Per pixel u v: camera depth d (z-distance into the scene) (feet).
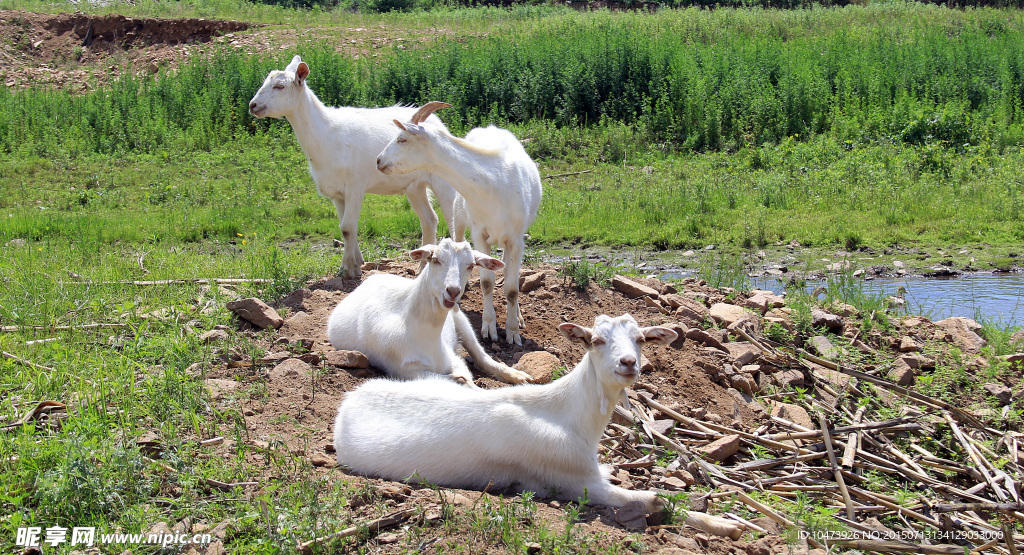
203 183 49.19
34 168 52.21
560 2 112.57
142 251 31.68
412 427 14.51
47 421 15.57
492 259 18.08
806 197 45.01
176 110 63.21
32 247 32.19
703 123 56.13
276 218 42.86
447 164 20.24
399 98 63.16
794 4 105.50
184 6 96.78
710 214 43.04
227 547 11.99
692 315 23.59
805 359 22.44
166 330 20.31
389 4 105.81
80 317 21.88
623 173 51.19
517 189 20.86
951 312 29.55
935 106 57.52
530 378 18.92
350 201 25.44
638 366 13.07
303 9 102.58
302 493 13.09
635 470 15.85
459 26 90.63
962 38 71.56
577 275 25.12
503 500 13.39
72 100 65.16
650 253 38.96
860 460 17.84
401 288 19.12
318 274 26.53
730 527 13.38
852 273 32.78
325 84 62.80
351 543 12.15
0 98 65.82
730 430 18.17
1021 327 26.63
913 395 20.80
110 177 50.96
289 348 19.39
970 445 18.44
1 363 18.38
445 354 18.66
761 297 26.37
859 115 56.08
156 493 13.38
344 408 15.35
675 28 81.56
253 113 24.12
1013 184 44.88
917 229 40.24
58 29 88.94
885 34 77.66
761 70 61.93
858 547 14.01
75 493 12.60
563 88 61.31
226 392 16.78
